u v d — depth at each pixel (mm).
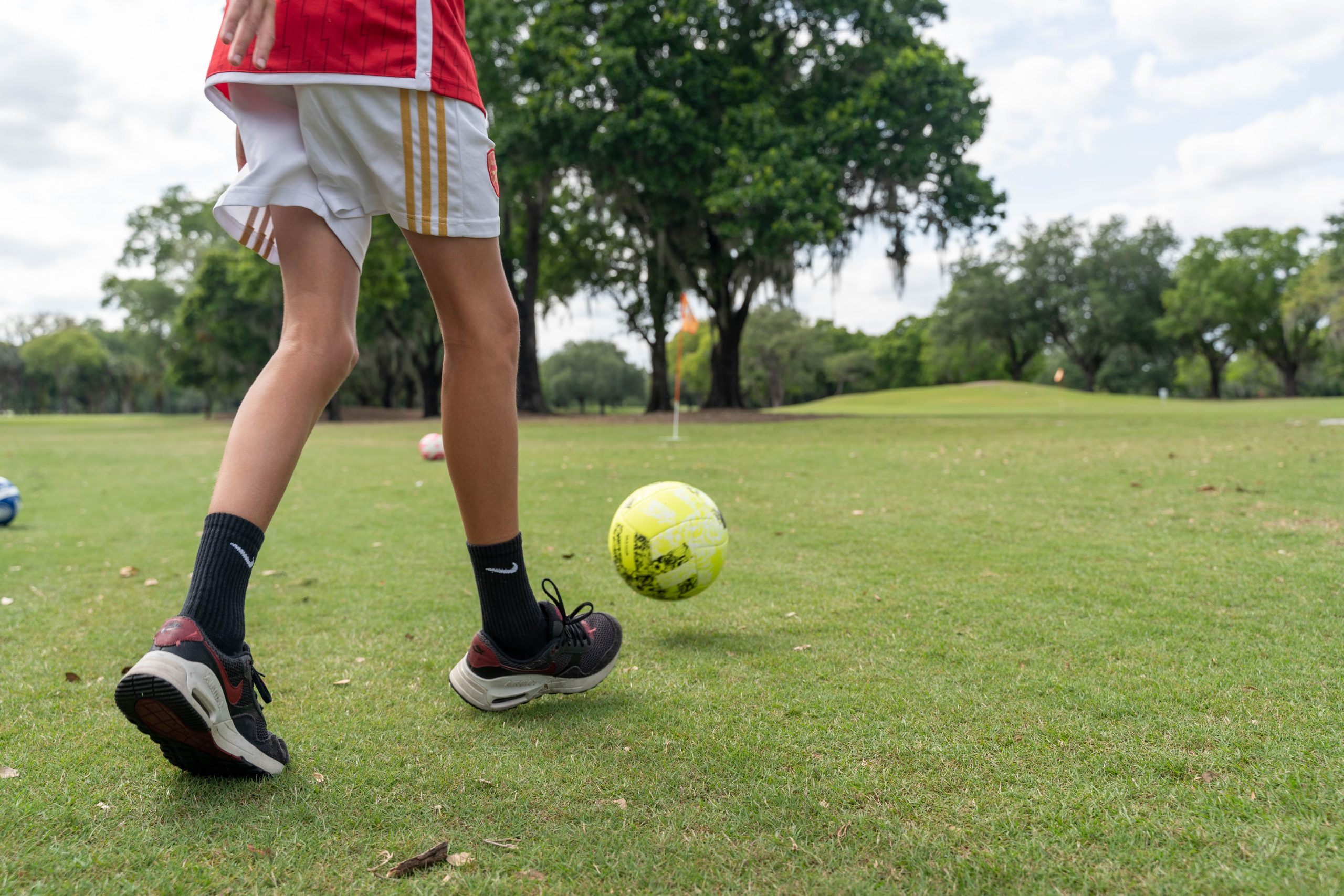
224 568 1357
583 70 18703
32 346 80312
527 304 26703
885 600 2912
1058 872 1163
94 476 9758
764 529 4516
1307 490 5359
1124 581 3078
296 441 1456
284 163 1479
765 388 71312
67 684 2105
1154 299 54875
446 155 1521
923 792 1433
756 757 1597
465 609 2955
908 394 46250
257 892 1123
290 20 1421
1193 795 1387
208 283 34938
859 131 18891
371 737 1715
